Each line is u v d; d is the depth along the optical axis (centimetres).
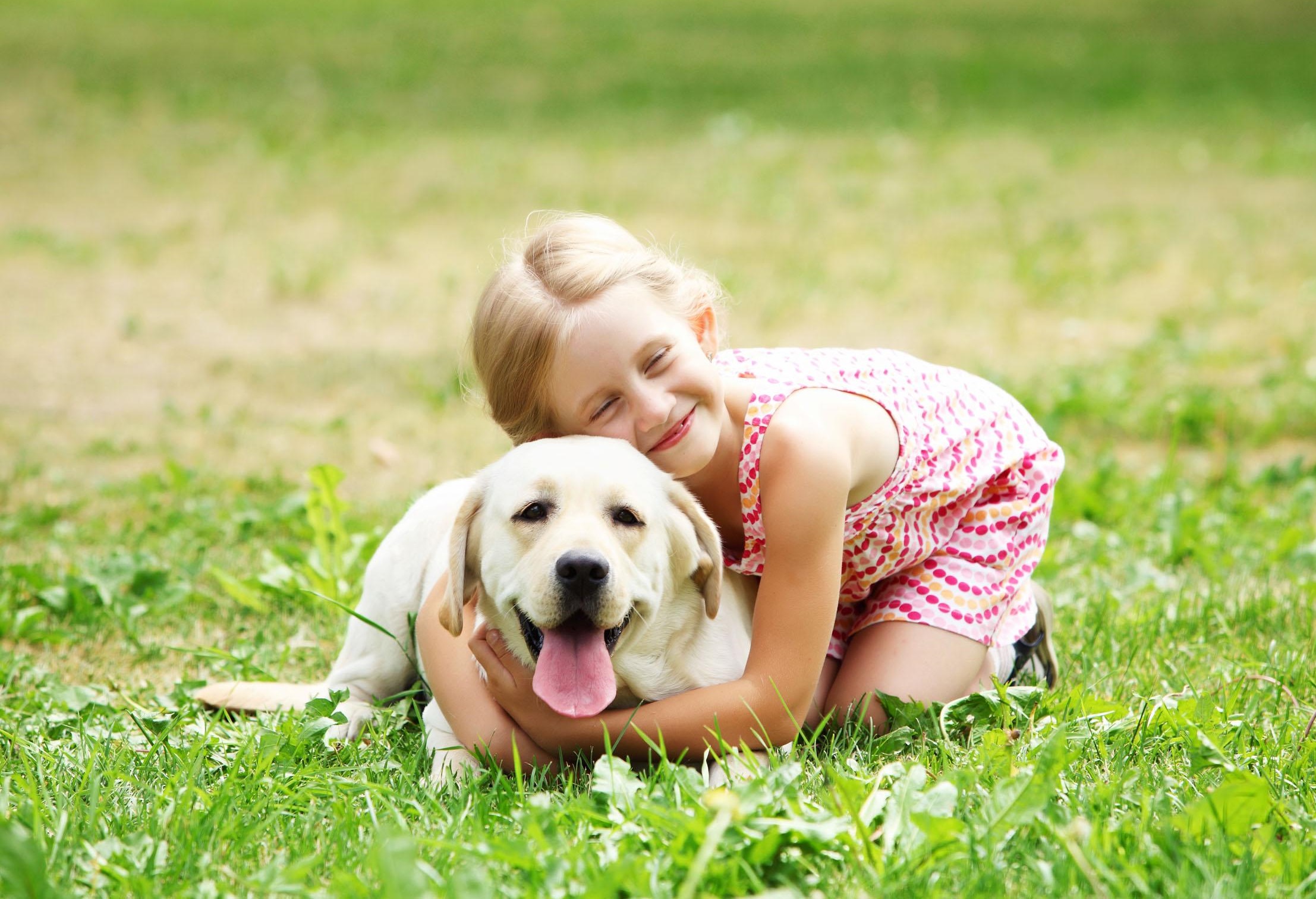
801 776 258
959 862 216
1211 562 429
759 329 820
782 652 282
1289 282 937
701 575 290
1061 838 218
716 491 306
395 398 697
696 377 287
